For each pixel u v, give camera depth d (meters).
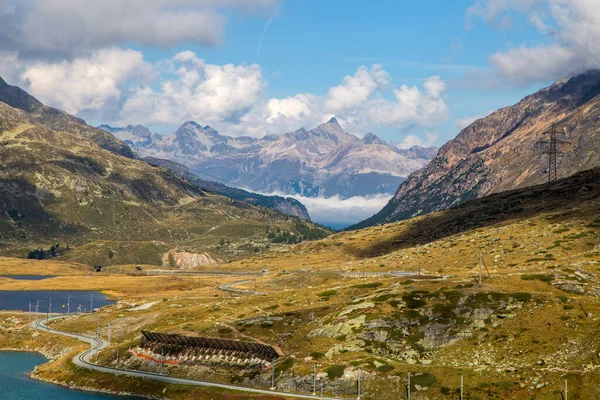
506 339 164.38
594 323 158.50
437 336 174.50
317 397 156.88
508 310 177.12
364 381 157.88
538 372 144.00
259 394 162.88
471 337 170.25
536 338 160.38
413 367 160.38
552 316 168.25
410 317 184.62
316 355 178.12
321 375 164.62
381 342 178.12
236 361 187.50
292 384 166.38
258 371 179.00
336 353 176.25
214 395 167.75
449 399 143.38
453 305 185.75
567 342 154.25
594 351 146.75
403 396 149.38
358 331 183.88
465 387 145.62
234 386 173.88
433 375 153.88
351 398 154.00
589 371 139.38
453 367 157.75
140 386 184.62
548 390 136.50
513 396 138.12
